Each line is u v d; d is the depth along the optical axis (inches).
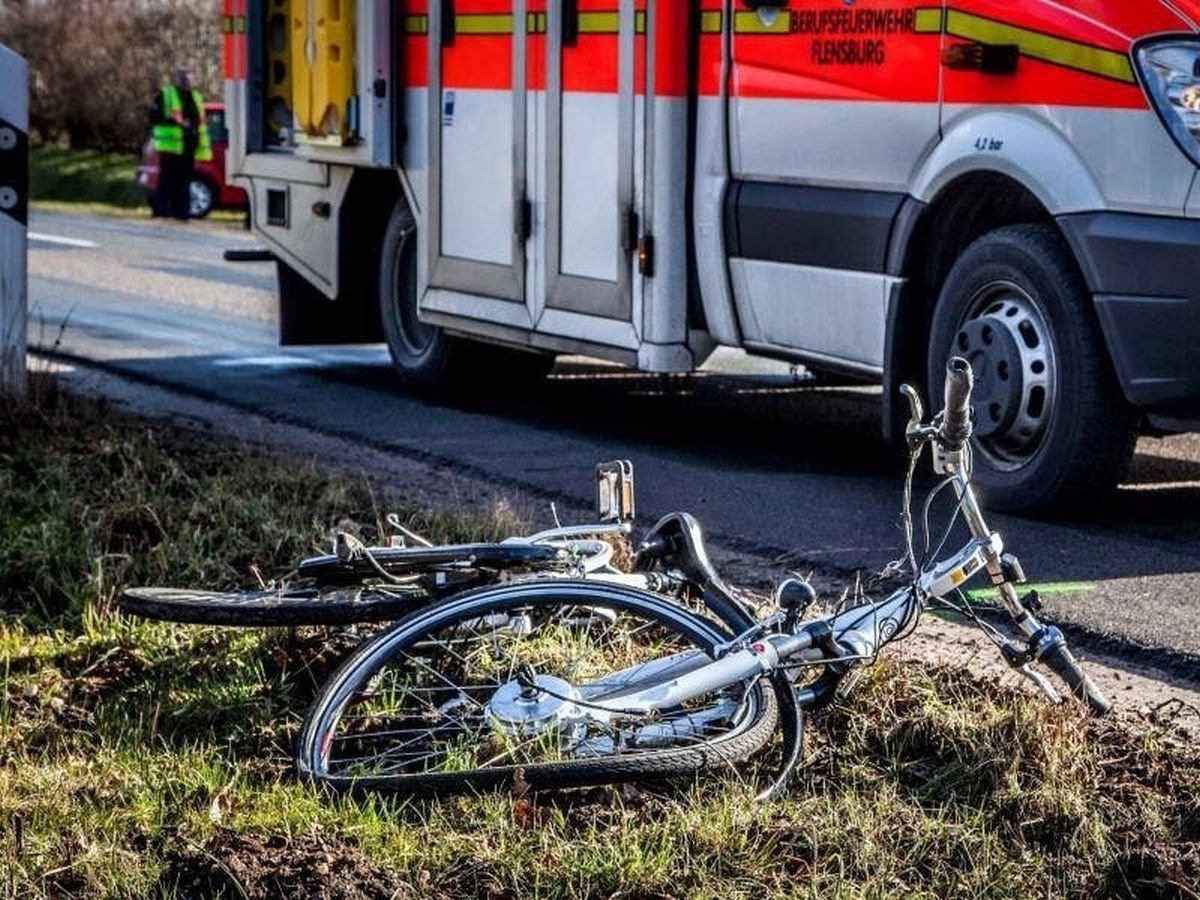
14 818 175.5
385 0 424.8
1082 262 293.7
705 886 161.6
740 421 409.4
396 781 177.0
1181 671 234.4
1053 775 180.7
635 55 359.3
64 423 337.4
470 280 411.8
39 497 288.2
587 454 367.9
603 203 370.9
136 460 306.5
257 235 483.5
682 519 215.2
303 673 214.4
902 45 316.8
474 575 211.9
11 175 346.9
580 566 213.0
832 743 193.8
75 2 1373.0
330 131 445.4
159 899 160.6
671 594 215.6
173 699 207.6
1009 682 217.5
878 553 287.4
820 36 331.3
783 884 163.8
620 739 188.7
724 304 357.4
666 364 361.7
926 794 181.3
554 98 381.1
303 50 457.1
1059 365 301.3
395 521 229.3
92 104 1355.8
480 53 402.0
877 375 330.6
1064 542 294.5
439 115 417.1
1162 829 172.7
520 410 423.8
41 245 848.3
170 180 1069.8
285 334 480.1
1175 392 288.0
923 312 327.6
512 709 190.7
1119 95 287.9
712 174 354.6
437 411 421.1
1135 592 265.9
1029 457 310.8
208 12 1368.1
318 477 309.0
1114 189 289.9
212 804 176.7
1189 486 339.9
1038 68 297.3
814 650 195.0
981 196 319.9
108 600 238.1
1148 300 286.7
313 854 162.4
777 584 269.6
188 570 253.3
